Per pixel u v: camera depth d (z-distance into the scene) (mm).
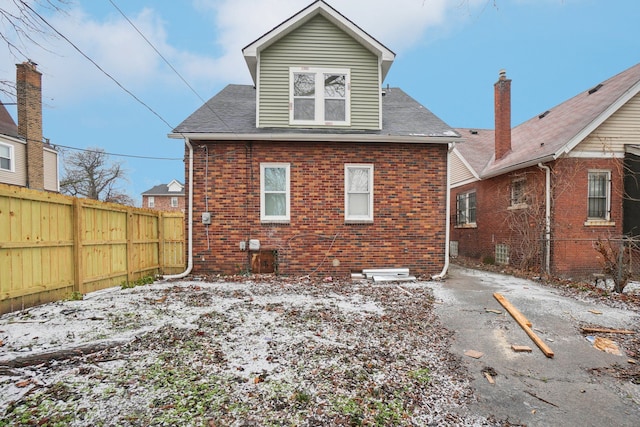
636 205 9344
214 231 8375
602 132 9602
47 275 5227
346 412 2756
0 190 4422
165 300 5750
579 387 3396
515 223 10898
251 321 4730
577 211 9555
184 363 3406
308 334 4340
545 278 8500
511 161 11273
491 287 7473
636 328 4891
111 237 6754
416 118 9727
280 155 8453
